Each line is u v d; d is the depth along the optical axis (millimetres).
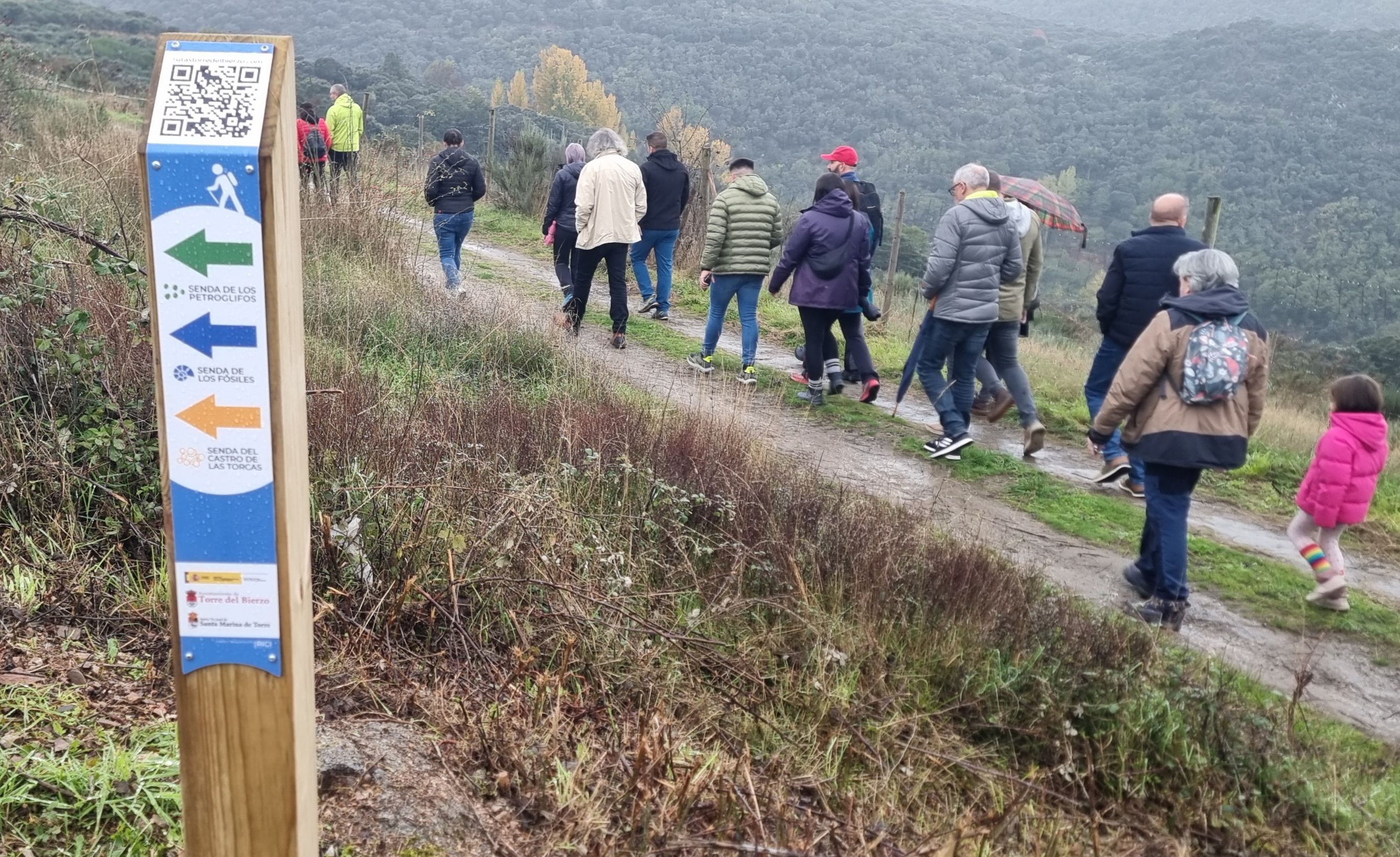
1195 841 3334
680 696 3455
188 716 1679
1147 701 3809
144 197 1522
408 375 6035
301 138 11352
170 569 1633
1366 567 6316
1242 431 4867
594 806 2650
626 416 5680
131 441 3639
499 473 4340
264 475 1609
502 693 3107
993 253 7008
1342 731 4203
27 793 2285
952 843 2666
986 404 8453
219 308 1556
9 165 7438
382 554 3662
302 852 1752
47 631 3025
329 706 2912
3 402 3744
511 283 11453
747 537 4531
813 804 3016
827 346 8594
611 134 9023
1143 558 5340
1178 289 6664
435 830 2459
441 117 43188
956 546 4809
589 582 3752
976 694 3836
